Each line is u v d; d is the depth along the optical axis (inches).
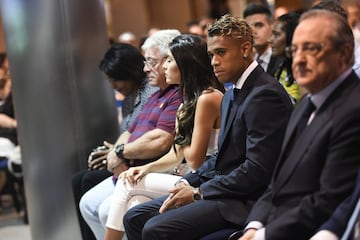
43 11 371.9
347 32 197.8
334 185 190.2
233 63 242.4
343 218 186.5
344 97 195.9
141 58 344.5
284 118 233.1
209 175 258.4
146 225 246.5
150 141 303.7
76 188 350.6
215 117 263.0
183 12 964.6
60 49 374.6
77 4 376.8
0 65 522.6
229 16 245.6
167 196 276.5
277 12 489.4
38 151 382.3
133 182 289.1
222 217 241.1
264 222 211.3
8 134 504.7
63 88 376.2
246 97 240.7
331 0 273.9
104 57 349.1
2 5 379.2
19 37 375.6
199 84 270.4
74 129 379.9
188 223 241.4
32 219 391.2
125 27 927.7
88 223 327.0
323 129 195.6
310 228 194.2
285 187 203.8
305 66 196.5
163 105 307.3
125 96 355.6
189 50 268.8
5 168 508.7
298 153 201.3
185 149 275.3
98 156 349.1
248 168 234.1
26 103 379.6
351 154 190.1
